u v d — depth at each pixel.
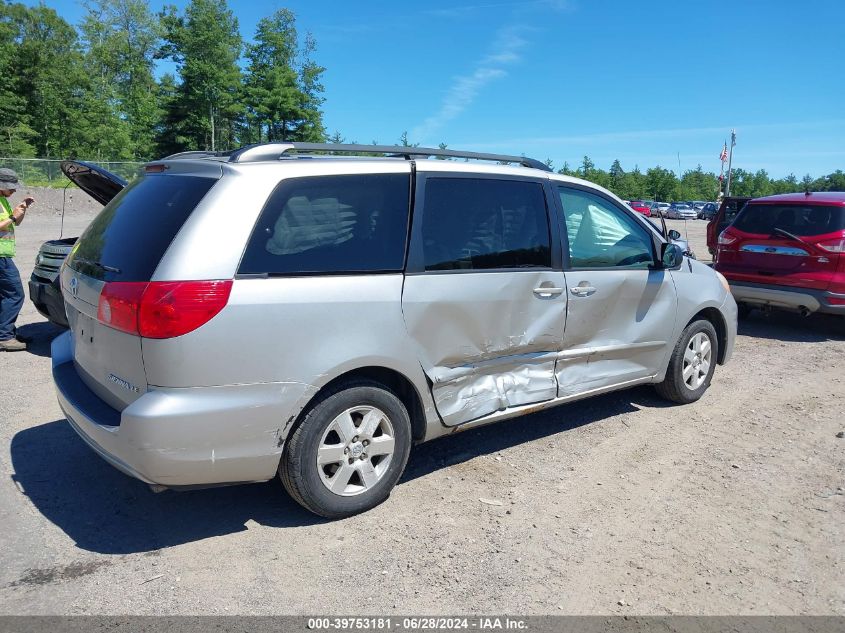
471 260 4.08
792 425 5.38
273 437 3.35
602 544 3.53
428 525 3.68
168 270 3.13
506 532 3.63
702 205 62.38
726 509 3.95
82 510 3.76
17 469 4.23
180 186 3.53
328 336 3.46
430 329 3.87
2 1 56.91
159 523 3.65
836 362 7.48
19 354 6.86
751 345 8.29
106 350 3.42
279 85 55.25
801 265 8.50
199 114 56.34
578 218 4.75
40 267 6.78
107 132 56.69
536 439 4.96
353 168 3.73
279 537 3.53
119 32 74.56
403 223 3.82
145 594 3.02
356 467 3.70
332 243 3.56
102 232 3.78
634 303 5.05
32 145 52.78
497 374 4.32
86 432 3.44
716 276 5.95
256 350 3.26
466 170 4.16
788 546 3.56
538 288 4.39
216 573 3.20
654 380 5.42
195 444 3.17
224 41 57.88
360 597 3.04
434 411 3.99
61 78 54.03
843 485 4.30
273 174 3.46
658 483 4.27
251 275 3.28
